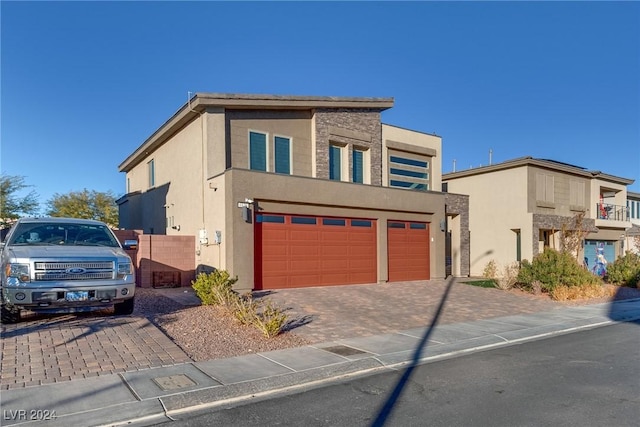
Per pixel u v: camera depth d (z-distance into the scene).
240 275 14.19
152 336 8.48
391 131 21.05
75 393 5.81
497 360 8.12
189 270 16.16
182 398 5.79
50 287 8.59
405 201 19.06
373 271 17.91
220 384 6.33
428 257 20.33
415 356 8.29
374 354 8.22
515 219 24.47
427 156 22.84
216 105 15.73
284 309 12.20
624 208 31.44
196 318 10.28
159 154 21.03
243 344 8.65
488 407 5.66
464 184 27.08
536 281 17.47
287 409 5.67
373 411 5.56
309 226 16.20
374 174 19.98
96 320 9.50
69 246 9.72
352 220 17.44
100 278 9.23
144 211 23.02
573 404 5.75
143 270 15.34
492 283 19.64
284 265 15.46
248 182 14.62
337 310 12.47
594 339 10.07
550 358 8.27
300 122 18.14
